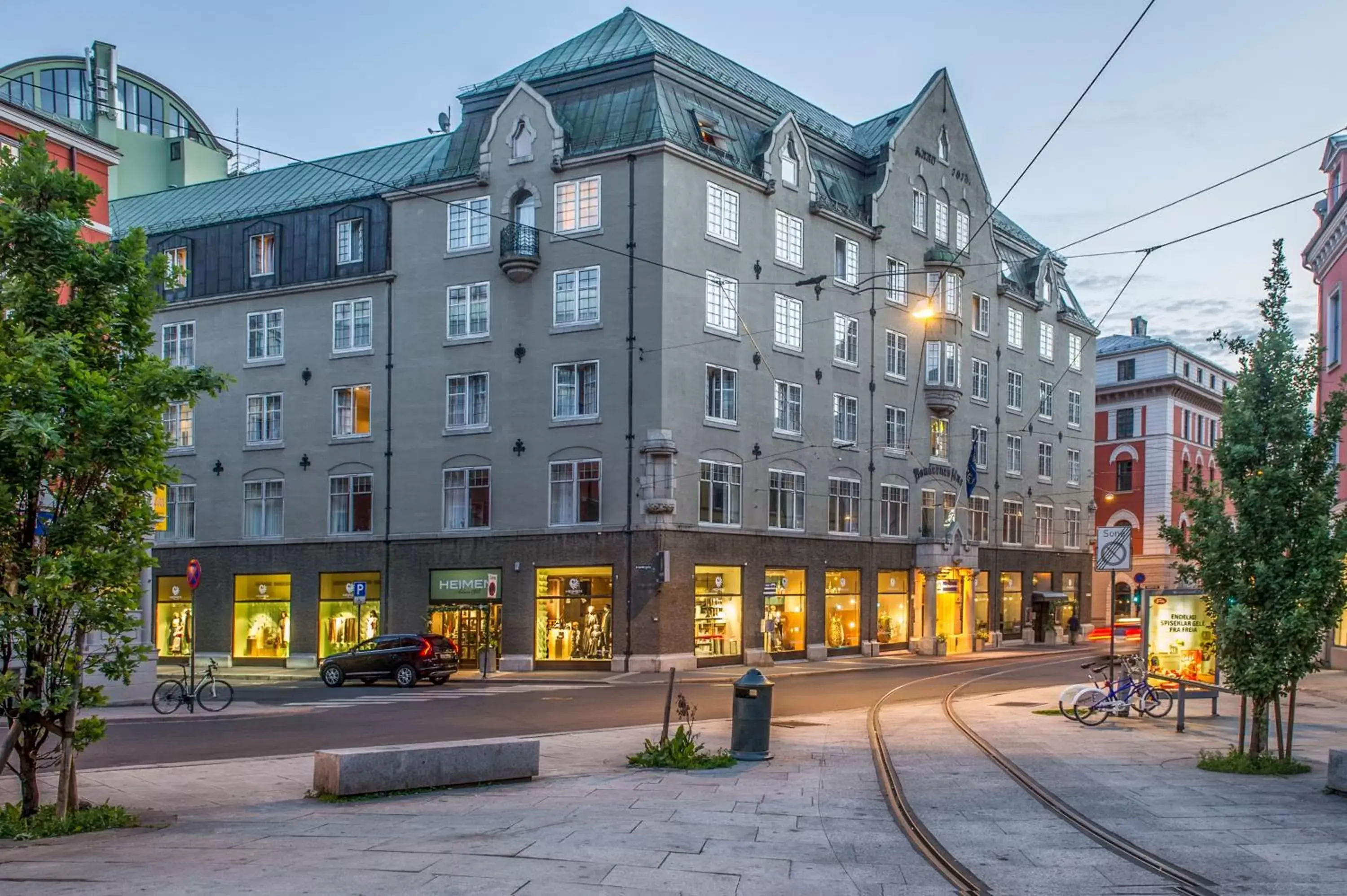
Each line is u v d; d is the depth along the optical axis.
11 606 10.78
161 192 51.41
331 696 29.75
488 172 39.84
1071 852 9.95
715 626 38.50
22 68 64.88
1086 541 62.00
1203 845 10.14
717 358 38.69
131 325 12.17
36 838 10.72
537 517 38.41
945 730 19.11
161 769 15.62
